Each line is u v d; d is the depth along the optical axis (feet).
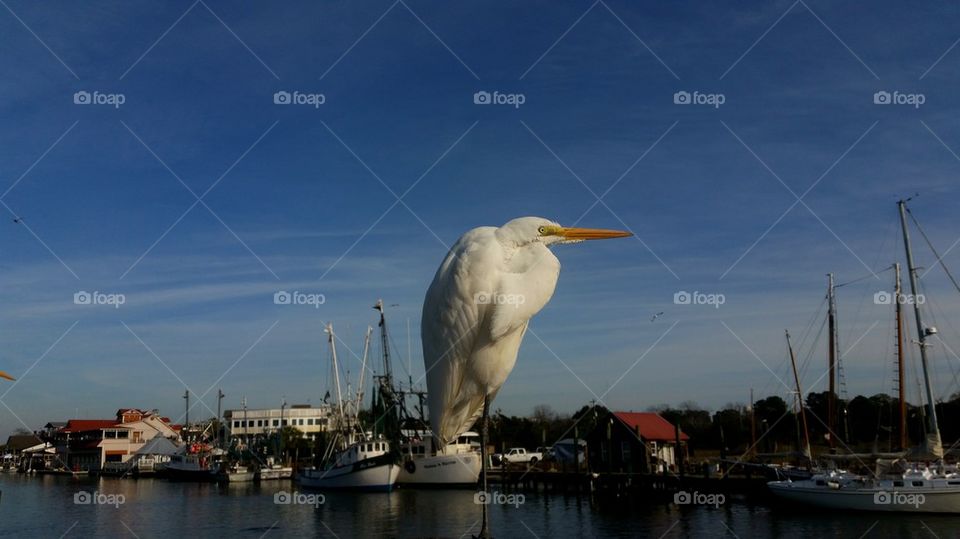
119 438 310.24
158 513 143.13
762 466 145.89
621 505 139.85
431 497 165.17
